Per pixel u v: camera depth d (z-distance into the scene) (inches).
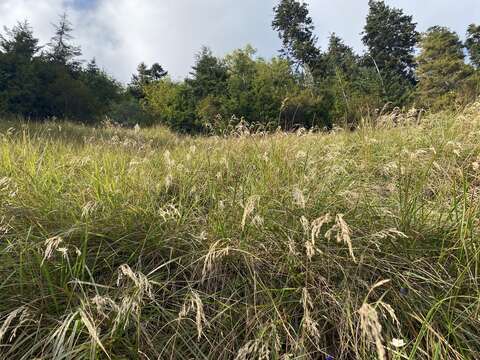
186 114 1222.3
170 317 85.7
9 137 200.2
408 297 86.0
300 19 2150.6
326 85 730.8
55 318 81.6
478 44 1395.2
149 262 101.0
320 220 82.0
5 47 1167.0
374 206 110.6
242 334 84.3
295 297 88.4
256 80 1058.7
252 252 97.3
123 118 1142.3
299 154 144.2
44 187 125.1
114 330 74.5
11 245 92.4
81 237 99.3
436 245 101.5
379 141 184.9
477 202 106.3
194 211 121.6
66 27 1473.9
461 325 82.3
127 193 126.1
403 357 75.5
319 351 80.1
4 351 78.3
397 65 1300.4
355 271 92.6
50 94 1019.3
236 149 181.3
